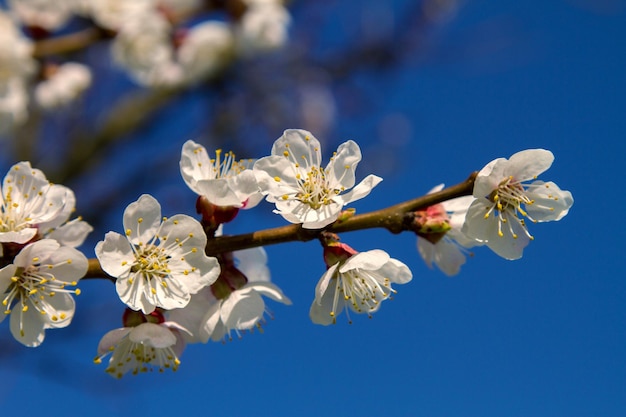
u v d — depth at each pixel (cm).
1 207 37
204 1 61
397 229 37
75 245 38
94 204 80
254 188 37
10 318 37
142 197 36
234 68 77
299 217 36
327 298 37
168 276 36
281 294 38
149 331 37
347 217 37
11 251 37
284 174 37
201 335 37
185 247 36
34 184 38
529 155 37
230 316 37
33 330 37
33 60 54
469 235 37
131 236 36
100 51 76
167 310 37
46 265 37
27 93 55
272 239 37
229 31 61
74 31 60
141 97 82
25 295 37
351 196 37
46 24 54
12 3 54
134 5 58
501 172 37
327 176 37
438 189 38
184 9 60
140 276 36
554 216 37
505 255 37
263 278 39
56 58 57
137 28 57
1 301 36
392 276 37
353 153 37
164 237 36
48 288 37
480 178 37
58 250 36
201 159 38
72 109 75
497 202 37
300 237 37
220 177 38
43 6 54
